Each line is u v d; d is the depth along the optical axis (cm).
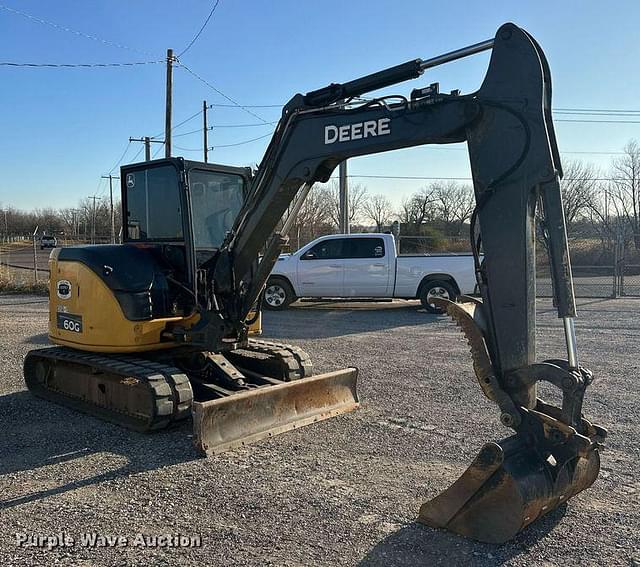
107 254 630
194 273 611
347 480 467
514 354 379
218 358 662
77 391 684
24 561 350
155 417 554
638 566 343
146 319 605
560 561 349
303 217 3938
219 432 536
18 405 686
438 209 4891
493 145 385
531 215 379
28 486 459
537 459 375
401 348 1036
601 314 1435
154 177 647
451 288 1509
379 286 1545
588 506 420
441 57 422
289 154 515
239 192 684
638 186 3847
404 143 441
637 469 488
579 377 364
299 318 1447
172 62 2384
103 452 531
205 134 3397
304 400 615
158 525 395
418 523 396
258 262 630
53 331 693
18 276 2381
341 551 361
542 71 378
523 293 376
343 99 483
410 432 583
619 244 1945
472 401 695
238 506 422
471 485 373
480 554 357
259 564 347
